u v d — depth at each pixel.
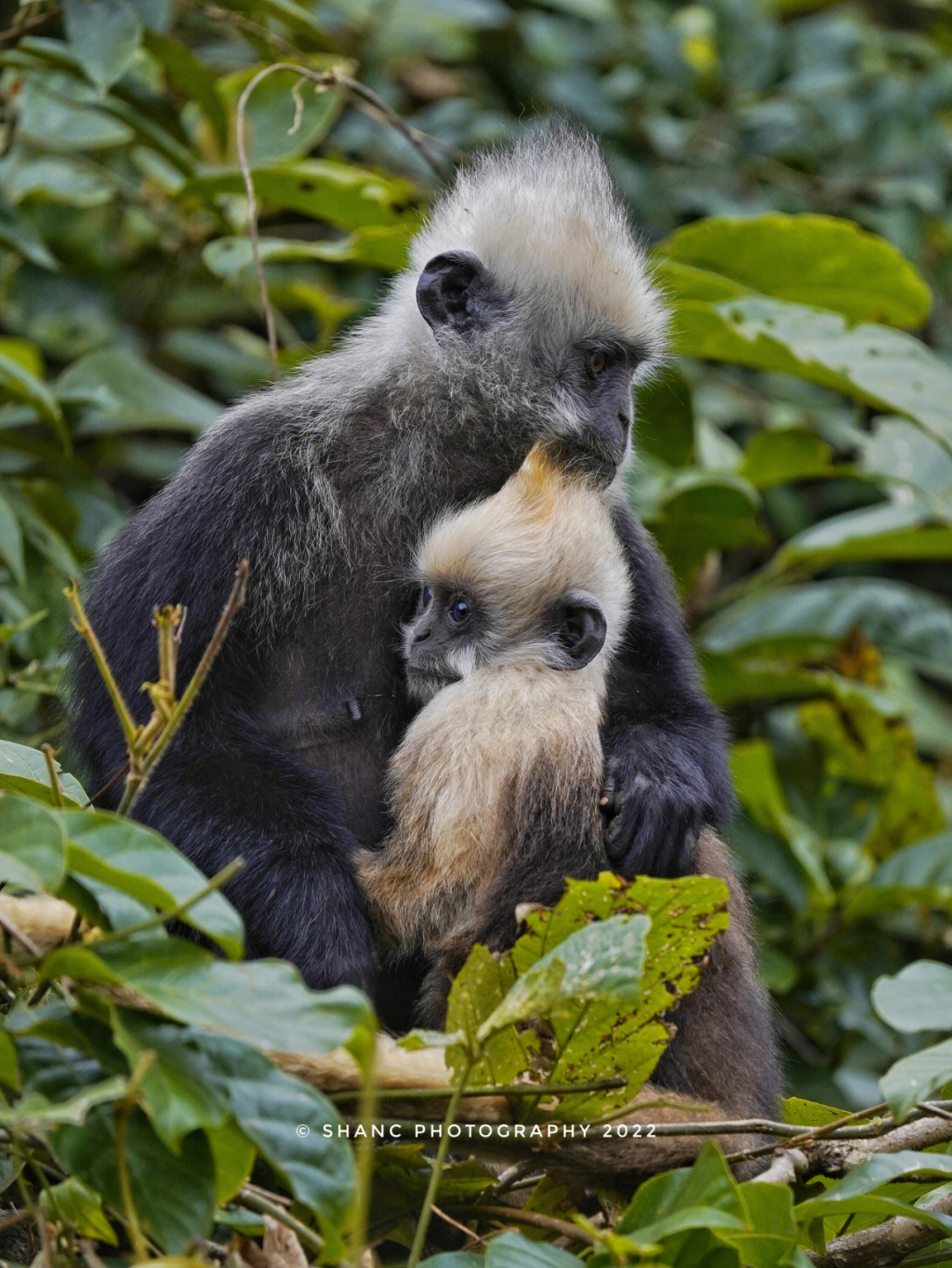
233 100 11.80
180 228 12.70
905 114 16.14
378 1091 5.47
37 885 4.36
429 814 7.14
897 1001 6.49
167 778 7.23
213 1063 4.59
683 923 5.48
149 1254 5.01
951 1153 6.40
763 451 12.31
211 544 7.66
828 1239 6.30
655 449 11.44
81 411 10.85
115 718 7.54
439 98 15.09
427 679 7.69
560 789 7.07
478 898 6.99
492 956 5.64
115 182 11.86
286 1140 4.53
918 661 12.77
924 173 16.06
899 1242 5.88
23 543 9.89
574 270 8.38
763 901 11.16
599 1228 5.93
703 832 8.11
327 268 14.29
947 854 10.59
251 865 7.05
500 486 8.41
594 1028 5.47
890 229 15.55
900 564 15.98
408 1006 7.36
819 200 15.61
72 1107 4.25
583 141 9.12
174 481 8.23
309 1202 4.47
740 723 12.81
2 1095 4.94
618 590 7.89
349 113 14.42
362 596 8.07
